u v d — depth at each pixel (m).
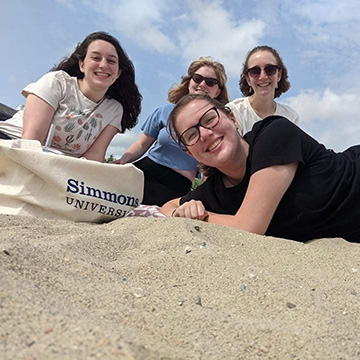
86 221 1.02
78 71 1.45
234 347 0.42
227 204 1.03
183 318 0.47
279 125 0.95
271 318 0.51
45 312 0.37
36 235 0.75
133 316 0.45
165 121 1.67
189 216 0.98
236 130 0.98
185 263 0.66
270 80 1.69
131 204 1.07
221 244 0.81
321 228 0.97
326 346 0.44
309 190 0.94
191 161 1.59
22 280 0.46
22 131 1.29
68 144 1.37
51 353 0.30
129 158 1.73
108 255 0.71
